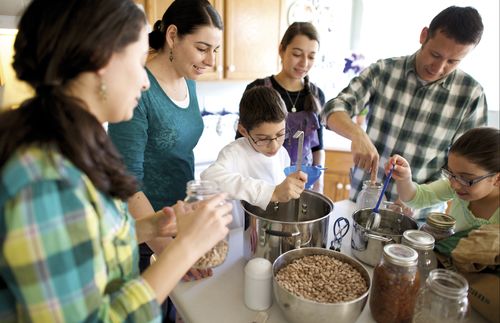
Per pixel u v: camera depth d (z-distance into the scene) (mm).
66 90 522
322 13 2984
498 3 2416
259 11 2439
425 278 810
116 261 594
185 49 1201
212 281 920
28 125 480
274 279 781
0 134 474
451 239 884
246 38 2438
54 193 463
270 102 1229
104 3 501
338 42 3186
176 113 1277
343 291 779
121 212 645
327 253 906
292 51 1819
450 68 1330
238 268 979
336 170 2787
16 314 538
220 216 665
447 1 2646
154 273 598
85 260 487
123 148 1117
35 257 445
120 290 560
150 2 1982
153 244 977
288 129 1838
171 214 811
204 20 1173
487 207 956
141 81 590
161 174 1317
